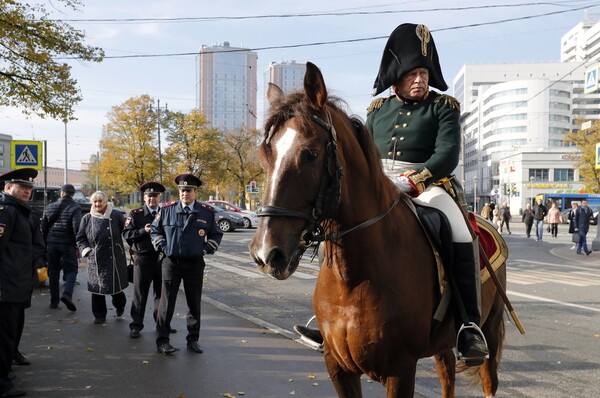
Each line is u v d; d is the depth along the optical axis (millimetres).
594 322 7316
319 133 2184
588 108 96188
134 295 6746
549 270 13180
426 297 2652
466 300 2791
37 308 8320
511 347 6070
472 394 4660
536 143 83125
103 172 41281
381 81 3324
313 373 5184
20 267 4738
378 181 2570
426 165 2889
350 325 2506
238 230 27016
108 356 5738
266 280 11289
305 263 14102
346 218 2443
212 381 4941
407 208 2830
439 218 2846
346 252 2482
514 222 44469
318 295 2738
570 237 25953
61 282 10859
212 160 43500
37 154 12188
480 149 94500
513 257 16406
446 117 3025
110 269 7355
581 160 43750
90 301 8883
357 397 2764
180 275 6039
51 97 13930
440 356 3789
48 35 13172
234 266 13484
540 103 83000
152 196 6988
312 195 2119
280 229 2037
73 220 8211
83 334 6699
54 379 4977
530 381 4910
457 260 2836
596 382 4891
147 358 5668
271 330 6910
